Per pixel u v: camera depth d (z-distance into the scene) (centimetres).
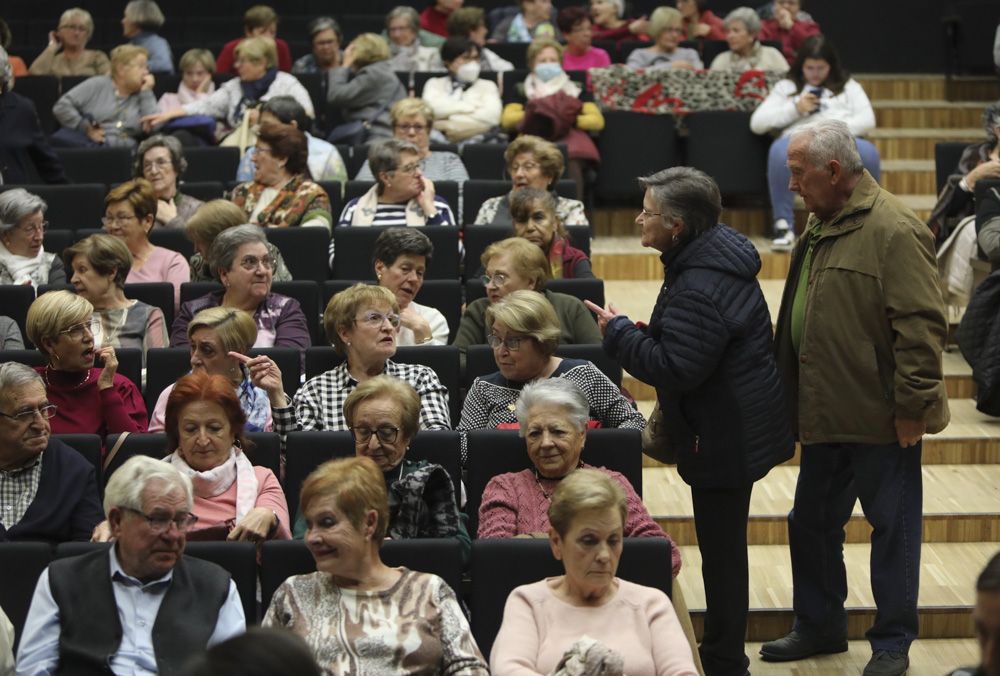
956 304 821
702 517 531
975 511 660
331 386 584
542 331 562
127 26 1297
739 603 530
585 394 550
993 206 771
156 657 424
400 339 670
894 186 1119
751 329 508
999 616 254
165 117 1095
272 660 220
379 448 500
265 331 673
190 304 684
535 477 515
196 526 497
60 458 522
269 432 547
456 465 528
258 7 1273
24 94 1160
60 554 457
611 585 438
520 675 409
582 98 1105
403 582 430
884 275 519
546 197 748
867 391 526
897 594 533
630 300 926
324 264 801
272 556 457
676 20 1217
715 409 512
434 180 923
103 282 681
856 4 1423
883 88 1318
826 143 522
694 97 1083
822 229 536
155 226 853
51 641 427
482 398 574
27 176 977
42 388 514
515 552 465
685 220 507
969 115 1251
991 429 732
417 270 671
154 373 624
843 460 553
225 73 1195
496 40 1352
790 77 1042
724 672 535
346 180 974
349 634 418
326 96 1160
